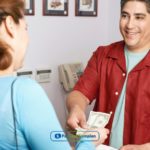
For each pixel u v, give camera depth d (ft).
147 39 5.02
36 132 2.52
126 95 5.05
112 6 9.43
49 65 8.23
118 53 5.33
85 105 5.23
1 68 2.62
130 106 5.00
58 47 8.38
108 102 5.29
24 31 2.79
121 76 5.17
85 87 5.47
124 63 5.20
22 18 2.74
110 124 5.10
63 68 8.36
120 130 5.02
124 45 5.38
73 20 8.63
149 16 4.90
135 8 4.81
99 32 9.48
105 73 5.40
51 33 8.14
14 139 2.55
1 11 2.57
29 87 2.61
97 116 4.98
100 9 9.38
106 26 9.68
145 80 4.94
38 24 7.79
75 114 4.70
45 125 2.55
